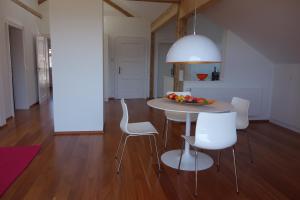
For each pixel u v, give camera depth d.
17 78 5.90
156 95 8.39
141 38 8.02
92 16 3.84
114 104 7.06
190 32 7.07
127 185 2.45
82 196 2.24
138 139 3.87
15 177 2.53
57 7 3.74
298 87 4.36
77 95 4.00
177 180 2.57
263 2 3.33
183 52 2.84
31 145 3.49
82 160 3.02
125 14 7.80
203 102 2.73
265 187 2.45
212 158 3.16
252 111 5.12
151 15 7.26
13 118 5.07
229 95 4.98
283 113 4.79
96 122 4.11
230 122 2.22
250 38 4.57
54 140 3.74
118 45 7.93
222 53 5.00
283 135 4.24
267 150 3.49
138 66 8.16
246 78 5.01
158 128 4.57
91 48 3.92
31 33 6.46
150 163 2.98
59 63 3.88
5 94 4.87
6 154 3.13
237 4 3.74
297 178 2.65
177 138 3.97
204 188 2.42
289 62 4.57
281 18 3.42
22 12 5.80
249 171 2.81
